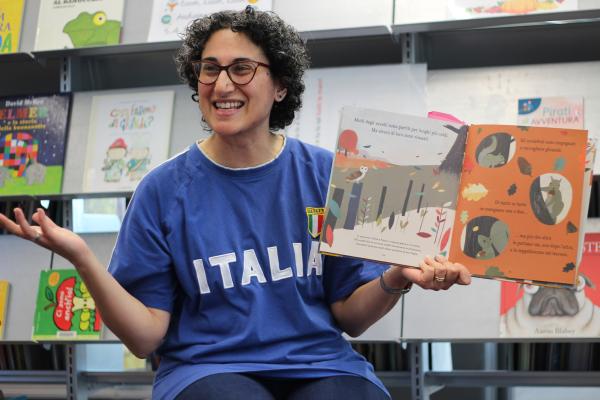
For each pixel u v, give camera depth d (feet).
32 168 8.61
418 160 4.46
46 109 8.77
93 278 4.25
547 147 4.41
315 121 7.80
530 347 7.85
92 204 8.95
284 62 4.75
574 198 4.36
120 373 8.50
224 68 4.58
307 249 4.69
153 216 4.74
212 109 4.64
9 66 9.07
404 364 8.16
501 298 7.28
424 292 7.44
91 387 8.69
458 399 9.24
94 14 8.54
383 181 4.45
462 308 7.32
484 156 4.44
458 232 4.40
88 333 8.18
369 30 7.63
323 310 4.77
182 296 4.81
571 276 4.32
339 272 4.89
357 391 4.33
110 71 9.35
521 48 8.25
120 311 4.40
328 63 8.89
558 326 7.11
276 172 4.81
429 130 4.48
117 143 8.50
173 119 8.50
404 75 7.75
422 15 7.59
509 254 4.36
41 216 4.04
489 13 7.41
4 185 8.61
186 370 4.40
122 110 8.63
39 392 8.80
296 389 4.40
